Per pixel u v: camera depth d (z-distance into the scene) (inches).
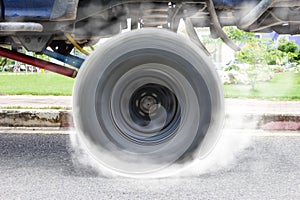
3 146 240.1
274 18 206.8
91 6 188.1
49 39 191.6
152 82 177.6
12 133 275.6
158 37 175.6
